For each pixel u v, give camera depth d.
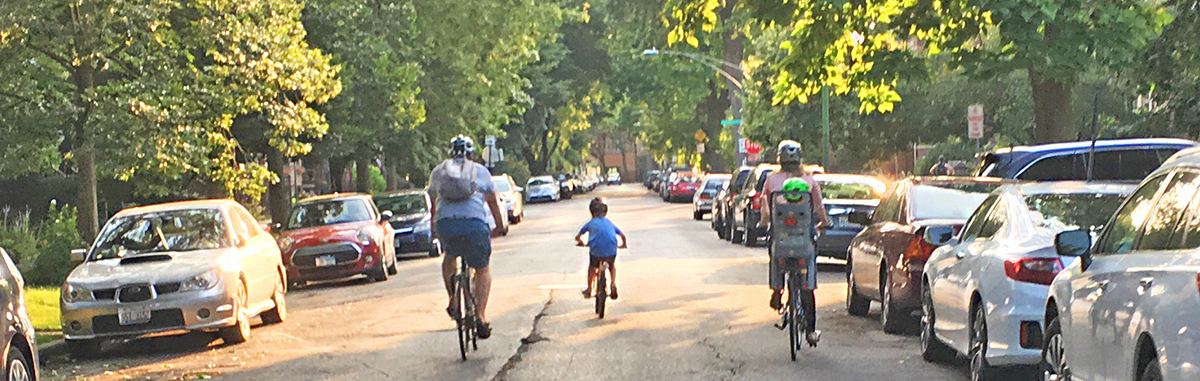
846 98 45.16
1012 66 20.78
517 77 50.34
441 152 45.78
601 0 79.88
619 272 22.06
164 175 24.44
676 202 66.25
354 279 24.52
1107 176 15.76
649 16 66.00
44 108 21.78
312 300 20.22
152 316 14.18
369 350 13.21
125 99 21.45
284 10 23.78
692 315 15.33
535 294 18.59
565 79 79.56
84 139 21.75
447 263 12.16
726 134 70.94
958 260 10.41
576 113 89.50
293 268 22.73
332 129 34.94
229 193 24.28
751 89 49.41
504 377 11.12
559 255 27.34
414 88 41.97
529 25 48.28
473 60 45.19
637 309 16.19
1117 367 6.66
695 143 84.56
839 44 22.25
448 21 43.88
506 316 15.85
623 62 79.94
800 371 11.00
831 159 55.91
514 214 44.78
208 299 14.23
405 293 20.06
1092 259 7.54
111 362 13.68
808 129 46.53
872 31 21.81
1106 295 6.93
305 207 24.72
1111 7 21.08
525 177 85.81
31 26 20.16
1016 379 9.71
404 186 69.38
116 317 14.13
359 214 24.50
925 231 11.84
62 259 23.36
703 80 72.06
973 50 21.52
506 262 25.83
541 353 12.53
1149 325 6.07
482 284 12.22
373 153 40.94
